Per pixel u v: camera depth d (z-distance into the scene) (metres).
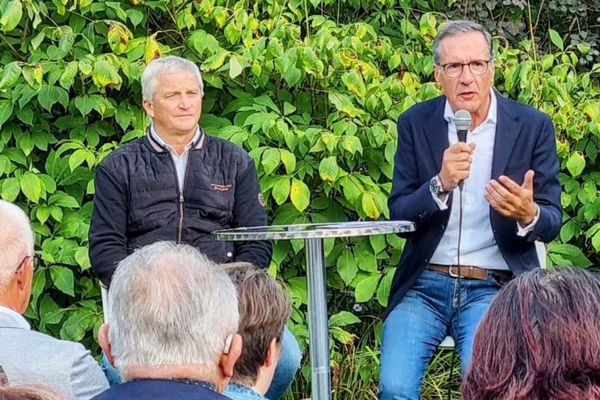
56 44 5.03
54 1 4.88
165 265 1.97
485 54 3.85
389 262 5.23
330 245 5.01
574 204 5.47
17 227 2.62
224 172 4.07
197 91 4.02
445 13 6.14
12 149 4.91
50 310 4.89
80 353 2.47
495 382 1.61
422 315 3.89
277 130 4.92
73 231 4.82
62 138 5.12
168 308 1.89
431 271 3.95
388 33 5.84
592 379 1.55
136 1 5.06
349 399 5.05
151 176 3.97
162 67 3.97
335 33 5.31
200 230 3.98
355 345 5.39
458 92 3.86
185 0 5.13
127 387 1.83
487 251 3.91
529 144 3.91
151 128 4.05
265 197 5.01
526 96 5.35
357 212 5.03
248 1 5.29
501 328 1.63
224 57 4.93
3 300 2.59
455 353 4.82
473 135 3.92
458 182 3.65
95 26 5.11
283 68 4.93
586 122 5.36
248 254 4.09
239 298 2.49
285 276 5.17
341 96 5.08
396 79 5.26
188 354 1.89
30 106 4.89
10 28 4.67
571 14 6.47
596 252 5.53
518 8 6.30
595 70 5.81
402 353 3.80
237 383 2.43
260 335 2.49
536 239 3.73
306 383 5.04
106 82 4.70
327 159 4.89
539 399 1.56
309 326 3.20
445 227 3.87
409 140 4.07
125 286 1.95
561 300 1.61
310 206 5.22
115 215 3.95
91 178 4.98
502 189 3.58
